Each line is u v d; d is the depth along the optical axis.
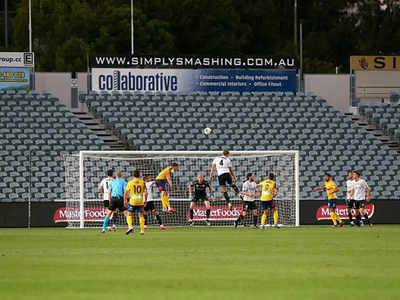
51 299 38.38
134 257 58.41
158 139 146.75
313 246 69.31
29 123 144.50
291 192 123.00
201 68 158.00
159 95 156.50
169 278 45.97
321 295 39.69
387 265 52.97
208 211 110.00
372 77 164.25
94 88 154.62
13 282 44.28
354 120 160.88
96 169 130.50
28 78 154.50
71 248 67.25
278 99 158.62
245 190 103.94
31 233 92.44
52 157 134.25
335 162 141.88
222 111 155.12
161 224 101.75
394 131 155.38
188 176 133.50
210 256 59.28
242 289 41.72
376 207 119.88
